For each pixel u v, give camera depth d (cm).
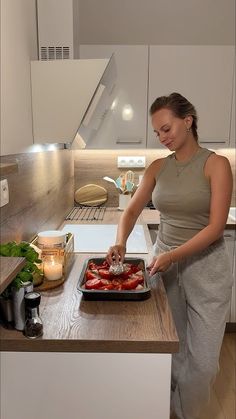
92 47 232
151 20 267
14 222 138
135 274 132
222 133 244
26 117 148
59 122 156
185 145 147
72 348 99
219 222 138
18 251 112
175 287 161
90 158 284
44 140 158
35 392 104
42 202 181
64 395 104
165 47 233
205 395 159
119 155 283
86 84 152
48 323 107
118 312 113
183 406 163
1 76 120
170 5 265
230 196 141
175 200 149
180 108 139
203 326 150
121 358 101
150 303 120
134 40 269
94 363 101
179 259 133
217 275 149
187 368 157
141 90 238
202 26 268
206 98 239
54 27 171
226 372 227
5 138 125
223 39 269
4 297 104
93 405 104
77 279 140
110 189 288
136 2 265
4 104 123
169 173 152
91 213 265
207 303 151
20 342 99
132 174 276
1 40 120
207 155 145
